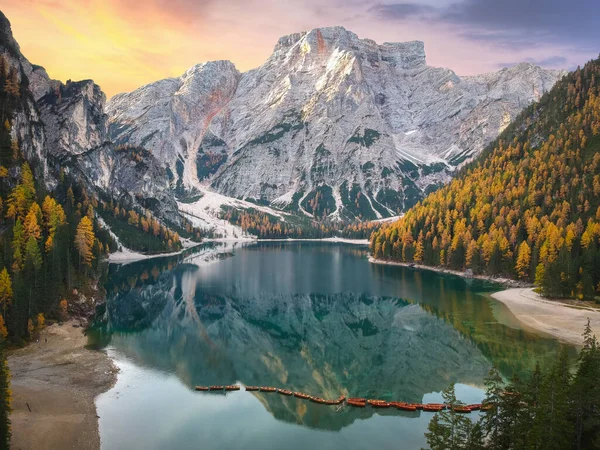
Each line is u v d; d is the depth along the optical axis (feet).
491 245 590.14
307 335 355.97
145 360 287.28
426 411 225.97
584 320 364.99
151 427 200.95
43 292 336.08
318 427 207.21
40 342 297.94
